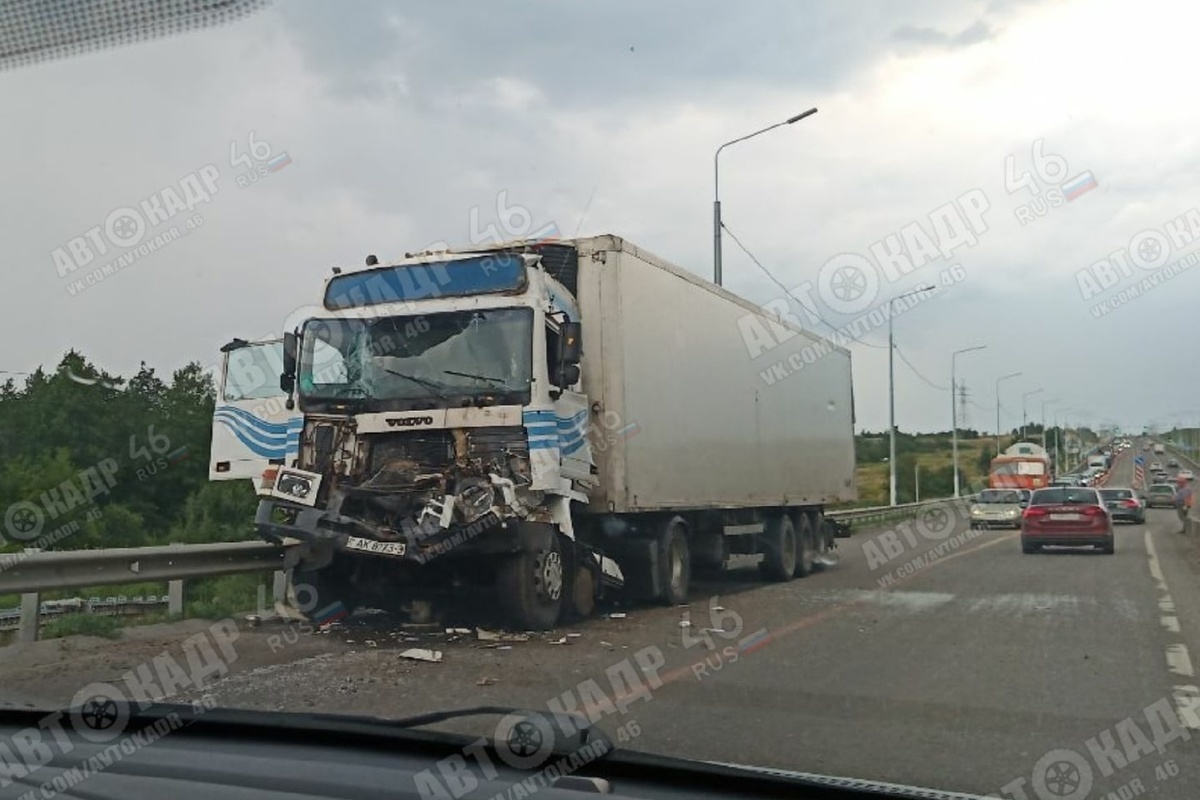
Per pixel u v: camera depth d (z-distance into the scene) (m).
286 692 7.73
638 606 13.66
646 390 12.73
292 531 10.59
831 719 6.89
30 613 9.65
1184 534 31.84
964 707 7.25
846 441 22.42
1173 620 12.00
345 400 10.93
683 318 14.02
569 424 11.22
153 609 13.23
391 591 11.41
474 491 10.38
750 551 17.20
